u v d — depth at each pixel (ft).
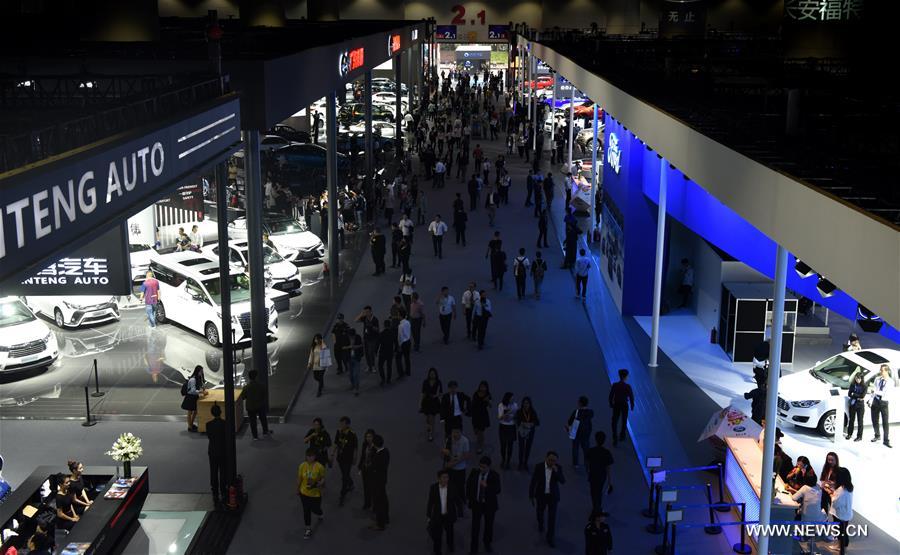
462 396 51.03
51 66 50.26
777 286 36.22
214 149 39.86
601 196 100.63
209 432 45.27
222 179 46.50
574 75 88.12
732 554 42.27
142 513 45.32
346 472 46.70
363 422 56.13
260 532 43.98
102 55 56.85
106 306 72.59
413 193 109.40
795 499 41.88
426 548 42.78
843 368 56.13
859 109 45.85
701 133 40.27
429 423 53.57
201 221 85.25
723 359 66.90
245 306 68.23
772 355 36.81
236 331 66.74
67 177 24.52
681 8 108.17
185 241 80.79
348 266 91.45
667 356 67.51
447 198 122.93
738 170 34.53
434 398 53.06
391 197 112.16
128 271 33.78
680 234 77.51
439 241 94.53
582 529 44.42
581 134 153.07
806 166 31.81
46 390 59.67
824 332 69.97
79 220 25.30
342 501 46.83
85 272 33.73
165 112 35.76
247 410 53.01
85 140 29.48
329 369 64.75
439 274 88.89
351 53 85.46
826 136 38.73
